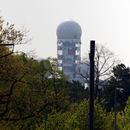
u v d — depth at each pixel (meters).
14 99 51.16
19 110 51.94
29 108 50.88
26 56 51.97
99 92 180.25
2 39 47.59
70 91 179.00
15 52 49.19
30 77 53.47
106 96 182.88
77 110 106.06
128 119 121.00
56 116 102.12
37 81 54.62
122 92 190.12
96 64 174.25
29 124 78.69
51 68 115.44
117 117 121.44
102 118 106.44
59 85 116.75
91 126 41.44
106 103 180.38
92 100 41.19
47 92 50.81
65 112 107.12
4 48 48.28
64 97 51.38
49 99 50.41
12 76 48.41
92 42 40.41
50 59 118.31
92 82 40.91
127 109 121.62
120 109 183.00
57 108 103.50
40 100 50.53
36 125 83.12
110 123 111.44
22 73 49.34
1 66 48.03
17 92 51.34
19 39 47.91
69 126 103.88
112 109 164.00
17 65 48.66
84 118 104.69
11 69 48.38
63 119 103.00
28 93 51.28
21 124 59.53
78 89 182.38
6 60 48.31
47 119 99.88
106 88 185.38
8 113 53.38
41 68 107.31
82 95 180.75
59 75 117.38
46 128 101.06
